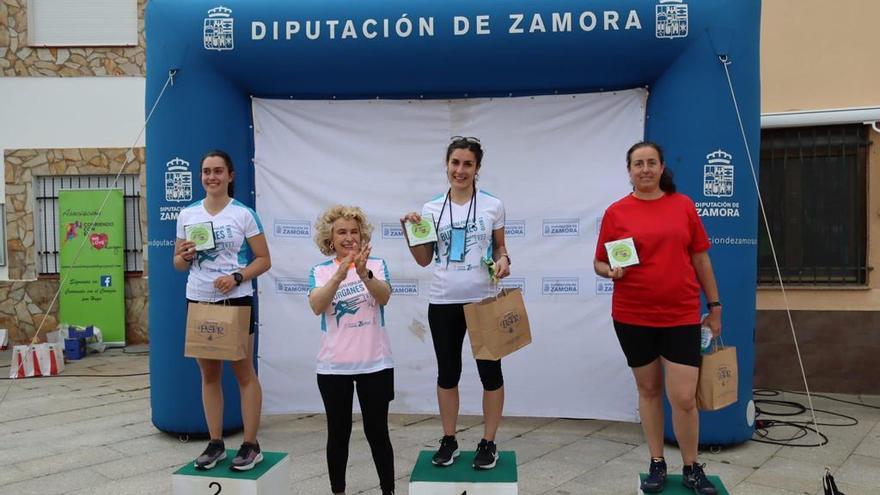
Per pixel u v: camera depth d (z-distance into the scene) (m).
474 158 3.57
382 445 3.27
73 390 6.57
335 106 5.02
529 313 4.98
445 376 3.57
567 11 4.46
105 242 8.91
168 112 4.71
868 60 6.08
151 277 4.83
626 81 4.68
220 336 3.44
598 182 4.84
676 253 3.29
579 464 4.29
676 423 3.35
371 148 5.04
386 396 3.29
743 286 4.46
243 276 3.72
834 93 6.17
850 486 3.88
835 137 6.13
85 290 8.88
